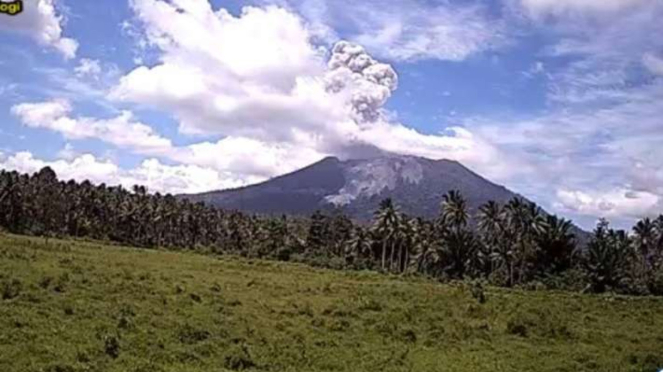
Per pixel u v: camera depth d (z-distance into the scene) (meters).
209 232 138.88
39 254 55.03
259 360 28.92
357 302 46.03
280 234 122.62
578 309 53.22
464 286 60.69
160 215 130.50
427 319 42.25
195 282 49.84
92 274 45.41
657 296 83.69
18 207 114.06
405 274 96.69
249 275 61.59
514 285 92.06
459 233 104.69
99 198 129.00
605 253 89.94
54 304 33.28
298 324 37.88
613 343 39.38
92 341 27.94
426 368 29.98
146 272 52.03
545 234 97.62
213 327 33.19
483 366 31.23
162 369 25.75
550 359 33.72
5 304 32.19
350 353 31.80
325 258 110.81
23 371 23.30
